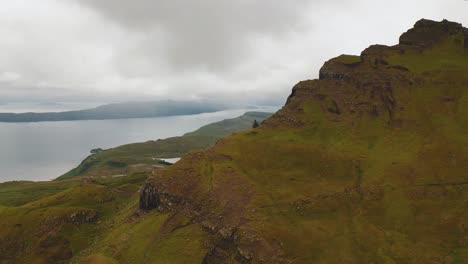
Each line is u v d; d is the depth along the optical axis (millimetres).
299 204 135250
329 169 155375
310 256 113500
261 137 185875
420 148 154625
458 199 126188
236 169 158625
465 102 174250
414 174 141125
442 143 153250
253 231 121812
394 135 169000
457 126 161875
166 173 167250
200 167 165750
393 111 183750
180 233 136500
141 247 138125
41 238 192625
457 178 134625
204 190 149125
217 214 135875
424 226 120438
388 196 134375
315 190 143250
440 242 113625
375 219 126938
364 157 158250
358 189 140375
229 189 145625
